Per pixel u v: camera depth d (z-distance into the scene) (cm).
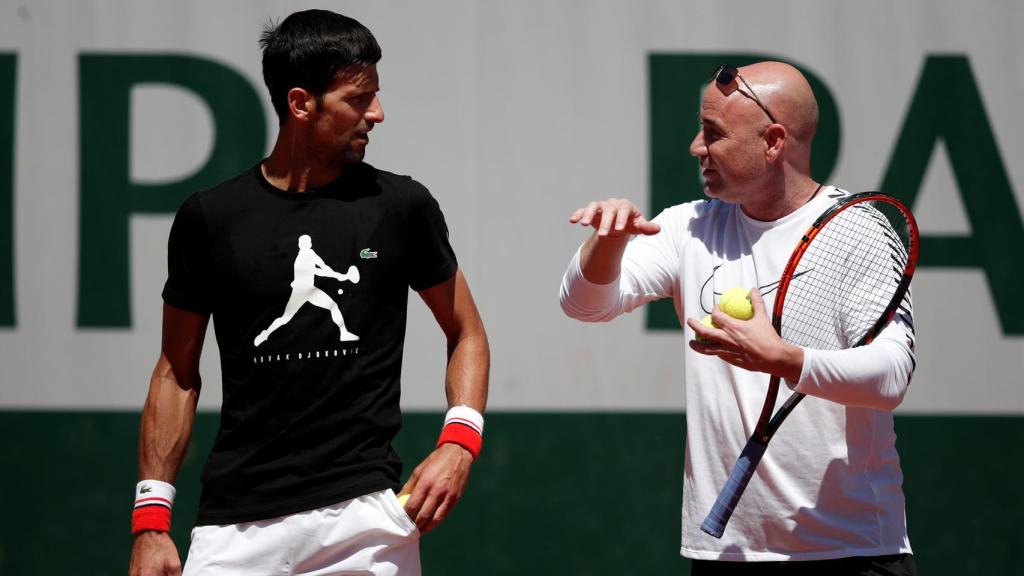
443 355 1527
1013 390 1505
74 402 1530
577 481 1533
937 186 1513
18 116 1527
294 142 807
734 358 788
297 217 795
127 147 1535
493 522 1536
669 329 1530
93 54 1534
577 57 1530
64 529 1530
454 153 1527
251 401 790
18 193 1526
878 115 1522
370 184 820
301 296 784
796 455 850
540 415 1530
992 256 1509
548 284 1523
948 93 1518
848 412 847
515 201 1524
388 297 809
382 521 788
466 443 820
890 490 867
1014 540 1509
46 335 1526
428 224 833
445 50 1531
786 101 861
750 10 1527
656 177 1526
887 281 840
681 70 1529
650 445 1532
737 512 867
